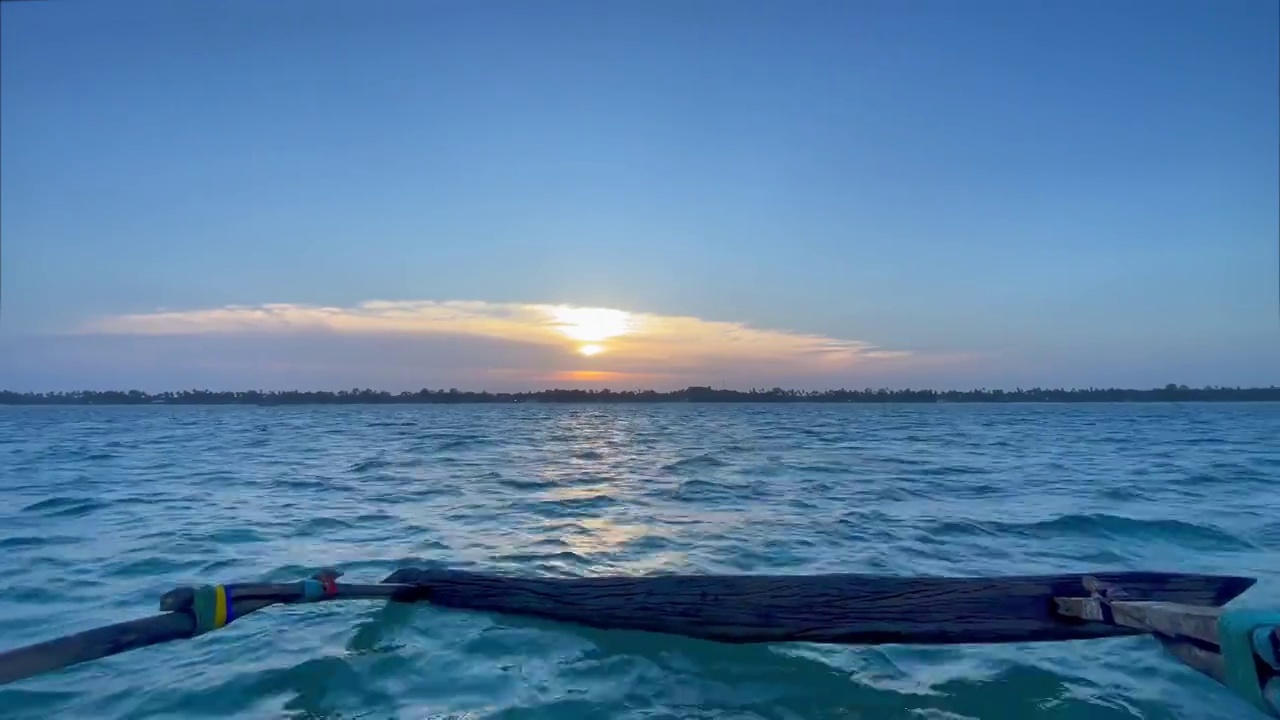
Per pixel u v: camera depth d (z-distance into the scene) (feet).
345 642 21.27
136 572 28.76
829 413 301.22
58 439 109.19
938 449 88.17
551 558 31.42
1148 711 17.53
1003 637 19.69
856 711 17.60
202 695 17.99
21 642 21.39
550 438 119.34
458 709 17.46
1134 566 29.89
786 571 29.22
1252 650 13.53
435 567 29.84
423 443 103.09
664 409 488.44
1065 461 71.56
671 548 33.19
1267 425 153.07
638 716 17.31
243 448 90.99
